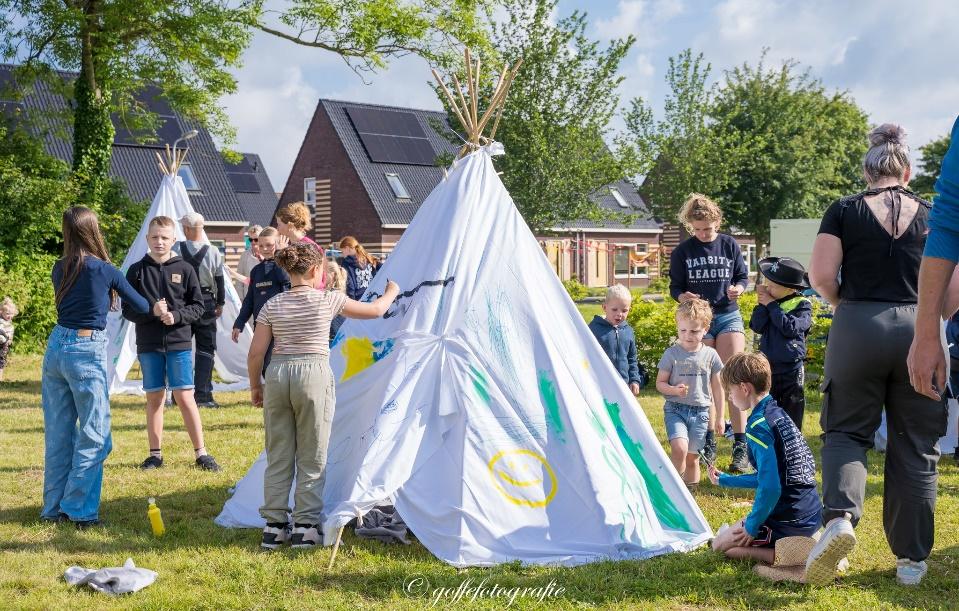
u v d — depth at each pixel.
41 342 16.39
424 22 19.44
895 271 4.40
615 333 6.87
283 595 4.33
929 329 3.67
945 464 7.52
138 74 19.89
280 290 8.98
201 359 10.45
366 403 5.49
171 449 7.83
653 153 32.75
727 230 39.28
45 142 28.09
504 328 5.51
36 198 17.25
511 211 6.00
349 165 35.94
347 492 5.12
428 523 5.01
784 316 6.56
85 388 5.50
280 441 5.16
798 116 37.38
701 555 4.91
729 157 33.03
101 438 5.60
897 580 4.54
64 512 5.55
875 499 6.24
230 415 9.80
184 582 4.53
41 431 8.63
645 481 5.43
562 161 23.30
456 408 5.24
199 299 7.18
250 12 18.39
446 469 5.13
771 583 4.51
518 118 23.25
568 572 4.63
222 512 5.74
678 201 32.66
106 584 4.42
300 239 8.37
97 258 5.57
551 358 5.45
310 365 5.10
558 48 22.95
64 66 19.50
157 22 18.52
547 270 5.89
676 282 7.28
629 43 23.53
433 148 38.34
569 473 5.15
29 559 4.86
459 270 5.65
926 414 4.36
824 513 4.41
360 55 19.41
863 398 4.45
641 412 5.60
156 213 11.26
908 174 4.63
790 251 21.89
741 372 4.73
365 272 11.45
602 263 44.59
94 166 19.94
